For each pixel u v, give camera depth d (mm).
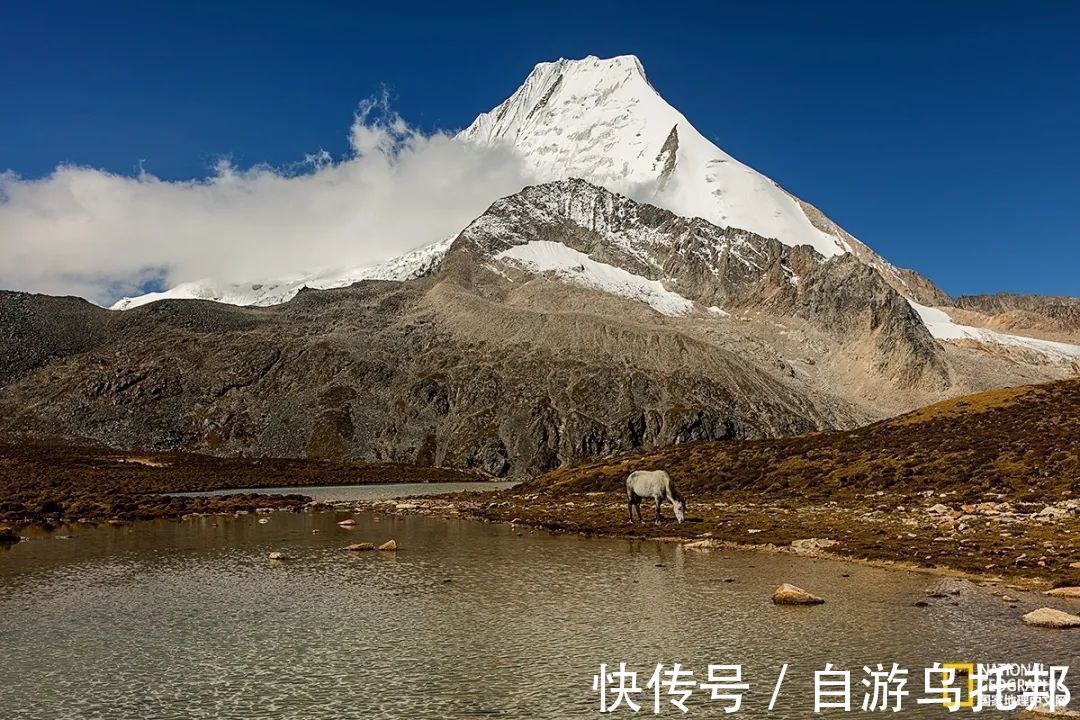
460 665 24125
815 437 83312
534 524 59969
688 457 85500
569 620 29328
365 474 169500
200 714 20328
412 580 37500
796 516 54844
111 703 21188
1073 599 30422
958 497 55562
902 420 81062
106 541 53625
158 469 149000
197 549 49312
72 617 30547
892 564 38531
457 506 80750
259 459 190875
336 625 29016
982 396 82812
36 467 126562
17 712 20594
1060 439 63125
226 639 27234
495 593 34250
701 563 41031
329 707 20750
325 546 50344
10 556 46531
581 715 20109
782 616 29281
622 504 70250
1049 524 44281
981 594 31828
